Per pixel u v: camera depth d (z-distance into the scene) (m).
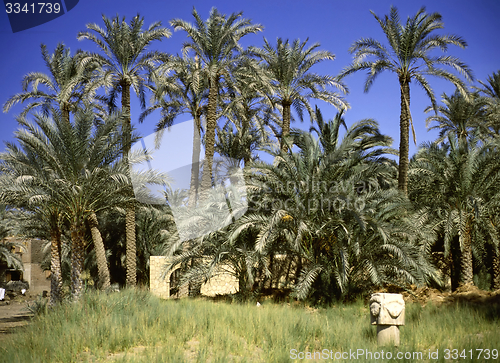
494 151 17.80
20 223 21.20
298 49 23.83
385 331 8.19
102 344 8.36
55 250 18.81
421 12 20.19
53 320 10.34
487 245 19.92
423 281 16.03
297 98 24.80
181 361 6.73
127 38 22.80
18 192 16.42
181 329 9.48
